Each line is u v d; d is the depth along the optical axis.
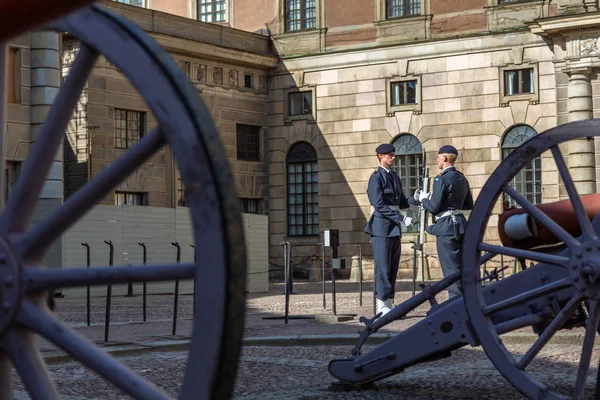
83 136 33.91
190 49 38.12
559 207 6.55
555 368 8.95
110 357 3.10
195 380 2.82
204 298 2.80
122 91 35.06
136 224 26.72
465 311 6.90
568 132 6.02
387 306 14.31
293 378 8.57
